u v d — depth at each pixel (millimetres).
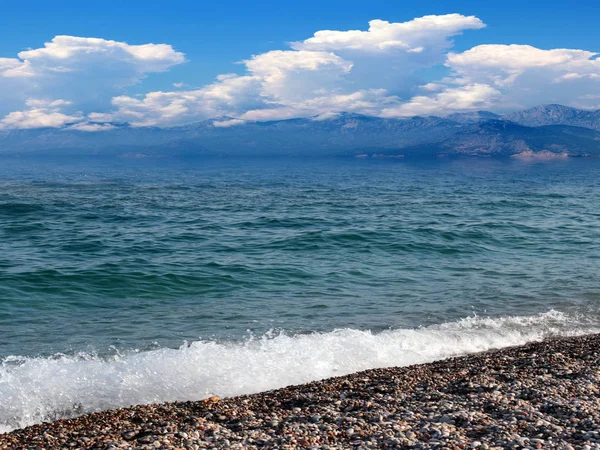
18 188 90062
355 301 21875
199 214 55500
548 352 14664
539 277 26172
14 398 12461
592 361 13320
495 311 20594
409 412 9969
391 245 35312
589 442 8109
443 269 28172
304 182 125125
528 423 8969
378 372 13609
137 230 43094
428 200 74875
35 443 9383
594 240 37656
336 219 50875
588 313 20359
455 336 17422
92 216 52094
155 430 9695
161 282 24750
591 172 192500
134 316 19703
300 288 24047
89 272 26125
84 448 9031
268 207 63938
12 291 22812
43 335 17359
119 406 12258
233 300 22016
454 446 8109
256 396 12023
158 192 86562
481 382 11805
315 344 16266
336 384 12602
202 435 9367
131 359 14836
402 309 20766
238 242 36938
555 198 77875
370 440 8641
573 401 9992
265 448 8523
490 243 36469
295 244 35875
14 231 41562
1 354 15484
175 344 16578
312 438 8867
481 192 91938
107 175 154625
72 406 12219
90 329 18062
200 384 13453
